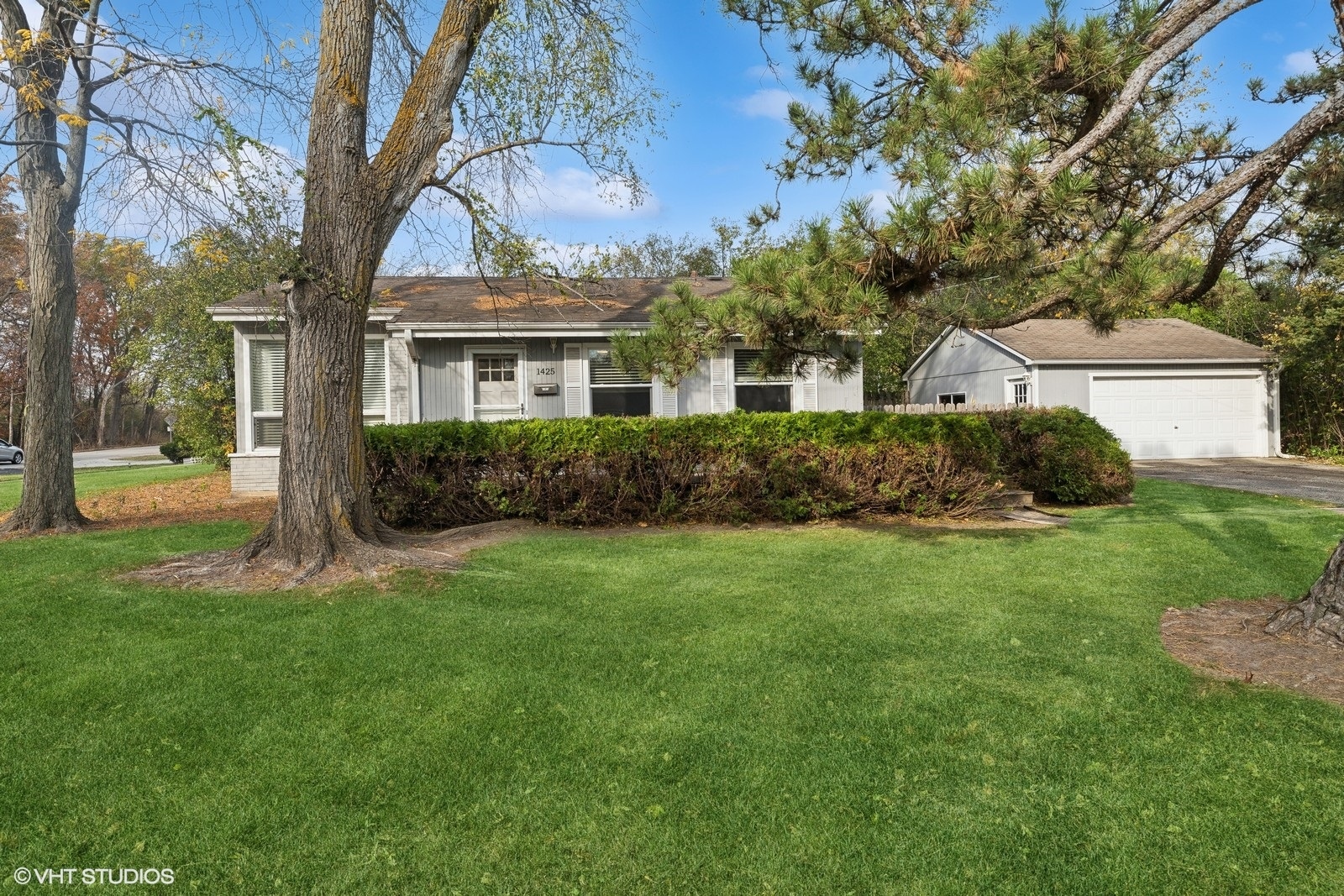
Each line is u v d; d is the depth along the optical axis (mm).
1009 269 4621
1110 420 17297
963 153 4730
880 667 4152
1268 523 8375
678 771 3076
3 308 23469
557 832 2682
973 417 9133
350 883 2424
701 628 4832
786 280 4984
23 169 9023
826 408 13148
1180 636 4633
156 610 5242
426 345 12516
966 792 2912
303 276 6285
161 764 3133
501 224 8375
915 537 7863
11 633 4758
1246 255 6273
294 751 3242
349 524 6500
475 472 8930
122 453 36312
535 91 8523
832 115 6648
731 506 8812
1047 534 7969
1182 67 5965
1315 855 2504
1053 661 4215
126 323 33281
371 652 4406
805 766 3107
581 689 3867
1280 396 18312
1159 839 2605
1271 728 3346
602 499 8711
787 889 2389
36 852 2562
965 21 6176
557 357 12797
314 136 6465
